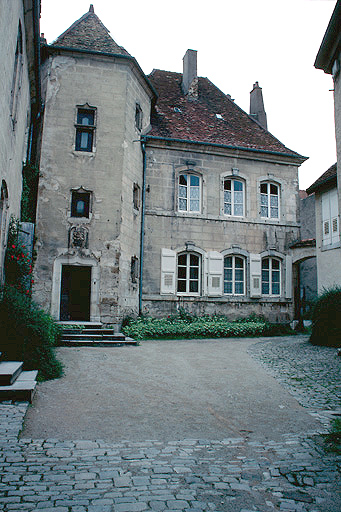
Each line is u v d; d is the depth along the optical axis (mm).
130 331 13047
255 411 5762
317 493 3371
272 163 17859
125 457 3998
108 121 13938
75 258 13078
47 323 7914
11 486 3225
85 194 13570
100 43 14453
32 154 14320
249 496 3285
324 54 10031
